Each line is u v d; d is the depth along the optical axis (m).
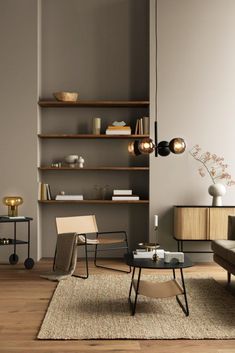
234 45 6.59
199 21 6.57
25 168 6.49
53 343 3.31
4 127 6.49
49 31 6.84
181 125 6.56
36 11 6.49
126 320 3.80
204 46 6.57
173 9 6.56
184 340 3.38
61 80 6.83
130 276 5.52
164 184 6.57
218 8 6.58
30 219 6.21
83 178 6.86
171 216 6.57
